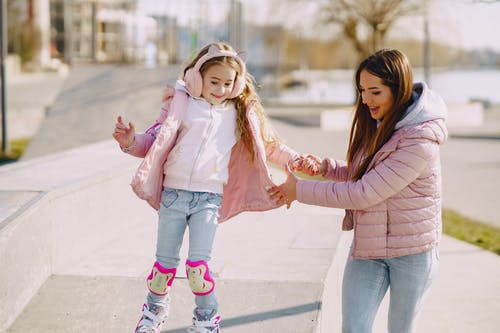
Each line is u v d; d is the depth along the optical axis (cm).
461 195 1030
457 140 1814
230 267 473
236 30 2316
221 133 333
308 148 1538
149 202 335
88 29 5484
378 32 2597
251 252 518
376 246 306
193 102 333
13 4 5384
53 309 398
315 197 314
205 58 324
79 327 373
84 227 511
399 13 2603
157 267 327
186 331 365
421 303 316
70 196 485
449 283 587
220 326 367
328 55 3369
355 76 320
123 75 1720
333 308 476
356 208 306
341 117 2095
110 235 569
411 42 2902
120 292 426
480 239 747
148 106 1522
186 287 431
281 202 338
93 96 1584
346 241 608
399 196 303
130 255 514
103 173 554
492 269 628
